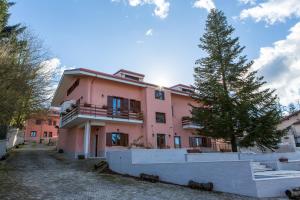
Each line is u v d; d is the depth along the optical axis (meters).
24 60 16.28
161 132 26.38
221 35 24.25
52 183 10.99
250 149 26.52
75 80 26.03
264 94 21.52
